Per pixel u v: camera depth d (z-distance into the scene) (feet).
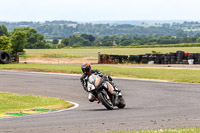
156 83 124.57
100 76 68.23
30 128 46.88
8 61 253.03
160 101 81.87
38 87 121.29
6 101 84.74
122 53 413.80
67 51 522.06
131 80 136.15
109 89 67.62
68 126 48.19
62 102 83.51
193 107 69.10
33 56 303.27
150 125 47.47
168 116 56.39
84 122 51.78
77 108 73.82
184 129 41.70
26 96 94.17
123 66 208.03
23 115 62.85
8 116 62.23
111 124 49.08
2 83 135.03
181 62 221.46
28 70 196.54
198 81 127.54
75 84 128.16
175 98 86.53
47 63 253.85
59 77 155.12
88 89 67.62
